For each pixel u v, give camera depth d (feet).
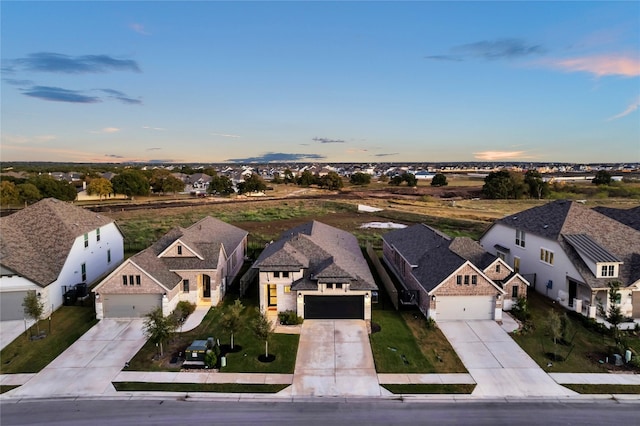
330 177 500.74
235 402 64.75
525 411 62.44
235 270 139.74
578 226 114.11
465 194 428.56
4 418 60.03
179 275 108.06
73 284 115.03
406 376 73.15
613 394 67.31
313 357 80.23
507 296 105.70
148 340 87.25
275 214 283.38
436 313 98.99
